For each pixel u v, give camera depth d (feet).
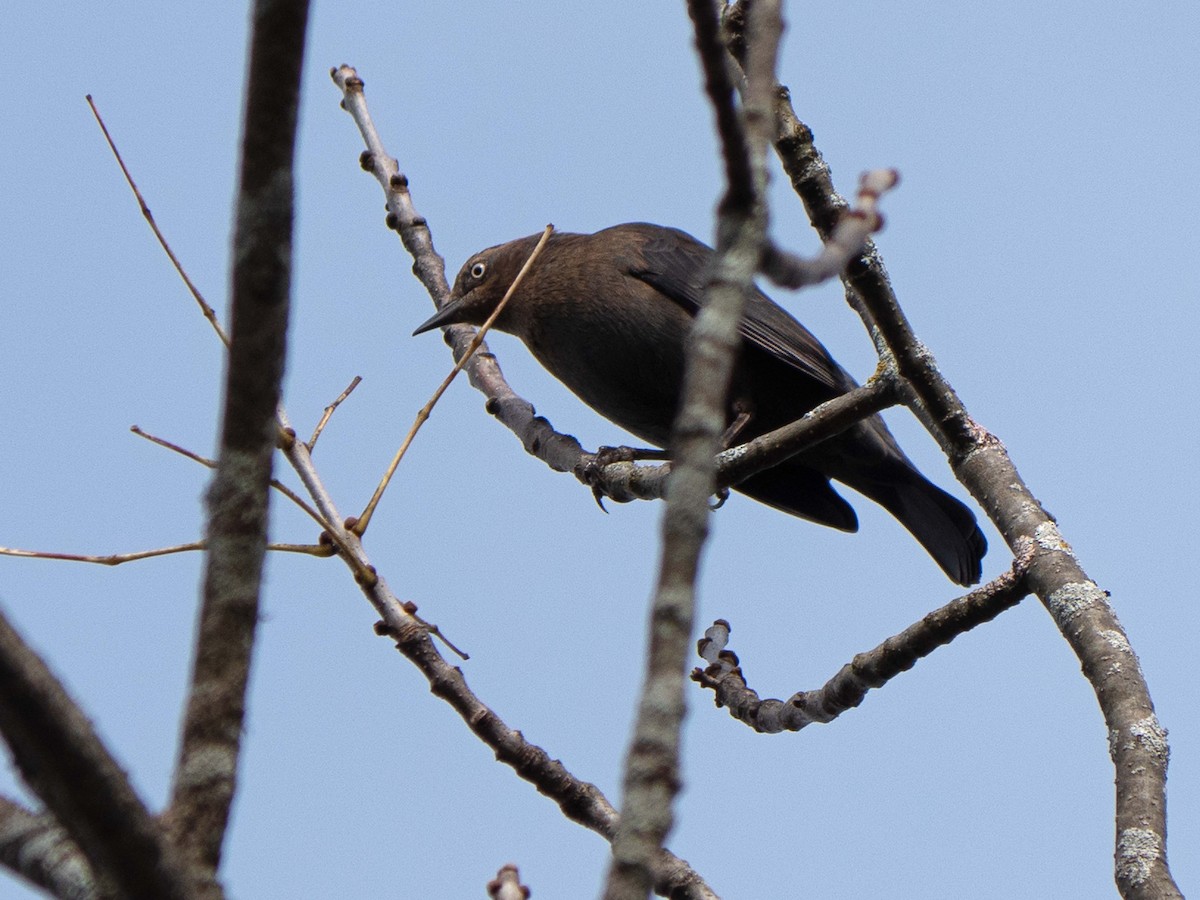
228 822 16.65
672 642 14.97
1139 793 25.73
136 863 14.30
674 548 15.25
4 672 13.44
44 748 13.79
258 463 17.75
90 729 13.97
